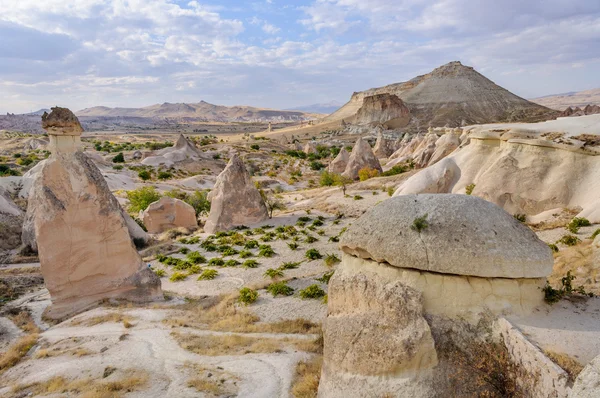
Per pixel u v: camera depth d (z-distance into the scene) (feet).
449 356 30.86
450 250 31.63
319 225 125.70
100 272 69.15
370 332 32.40
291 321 60.23
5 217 125.59
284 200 180.86
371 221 36.45
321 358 47.47
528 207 98.17
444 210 34.12
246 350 50.16
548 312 31.99
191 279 87.86
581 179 95.25
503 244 32.01
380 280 34.06
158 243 122.83
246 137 600.80
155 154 307.58
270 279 81.92
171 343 52.80
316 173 301.84
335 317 35.83
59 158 65.82
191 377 43.70
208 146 424.87
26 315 67.36
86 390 41.37
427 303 32.30
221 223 130.00
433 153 202.18
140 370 45.78
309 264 90.12
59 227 65.36
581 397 20.80
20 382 44.52
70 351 51.70
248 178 136.87
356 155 239.30
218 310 65.92
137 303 70.49
